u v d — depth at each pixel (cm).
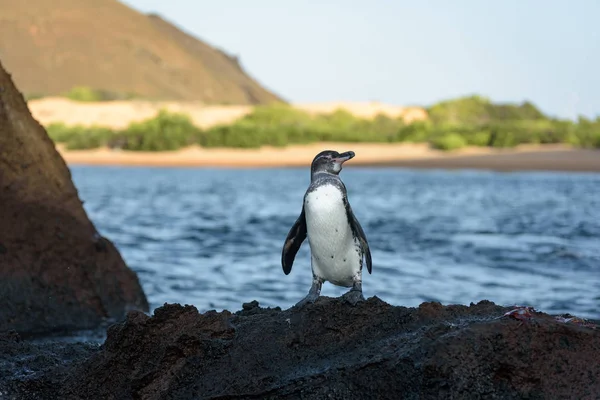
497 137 9444
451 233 2622
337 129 10838
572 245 2242
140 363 783
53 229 1334
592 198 4559
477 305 776
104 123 12112
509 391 667
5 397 797
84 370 804
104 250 1392
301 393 695
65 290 1299
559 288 1539
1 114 1340
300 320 767
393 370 688
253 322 791
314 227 784
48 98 14788
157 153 9344
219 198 4603
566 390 665
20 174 1337
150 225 2969
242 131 9831
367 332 754
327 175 798
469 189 5319
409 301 1419
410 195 4775
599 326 728
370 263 810
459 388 663
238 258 2011
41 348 930
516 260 1931
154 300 1473
